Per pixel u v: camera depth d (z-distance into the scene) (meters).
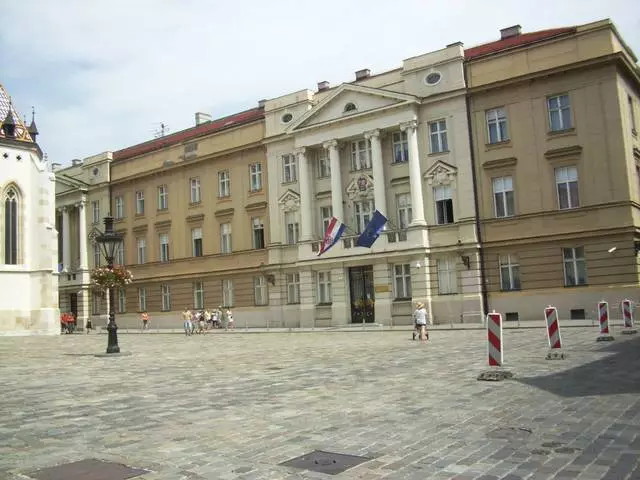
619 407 9.48
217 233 52.34
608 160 35.16
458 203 39.78
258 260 49.38
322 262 44.34
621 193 34.66
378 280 41.94
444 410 9.90
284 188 47.94
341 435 8.47
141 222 58.66
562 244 36.25
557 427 8.38
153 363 20.88
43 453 8.05
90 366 20.39
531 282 37.12
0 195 49.16
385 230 41.72
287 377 15.23
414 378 13.91
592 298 35.06
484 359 17.33
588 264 35.34
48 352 28.20
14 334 48.50
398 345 24.48
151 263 57.22
